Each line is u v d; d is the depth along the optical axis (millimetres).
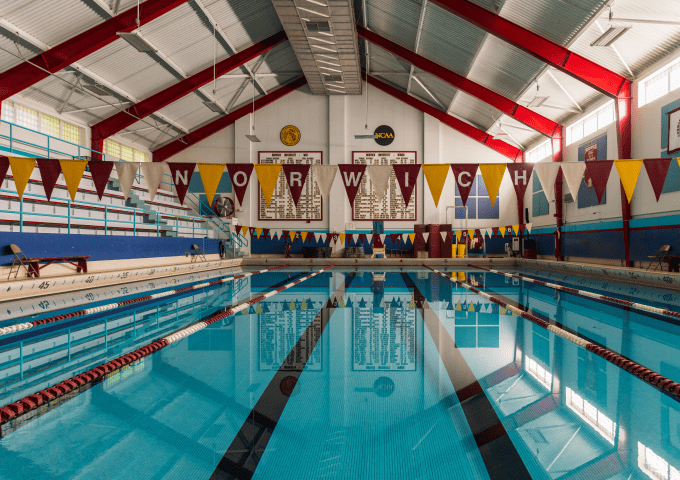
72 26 6762
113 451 1322
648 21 5156
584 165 4090
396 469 1212
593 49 6734
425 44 9094
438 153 12477
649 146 6855
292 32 8969
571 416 1578
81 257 5844
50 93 8227
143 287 5863
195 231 11859
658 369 2074
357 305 4238
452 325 3244
